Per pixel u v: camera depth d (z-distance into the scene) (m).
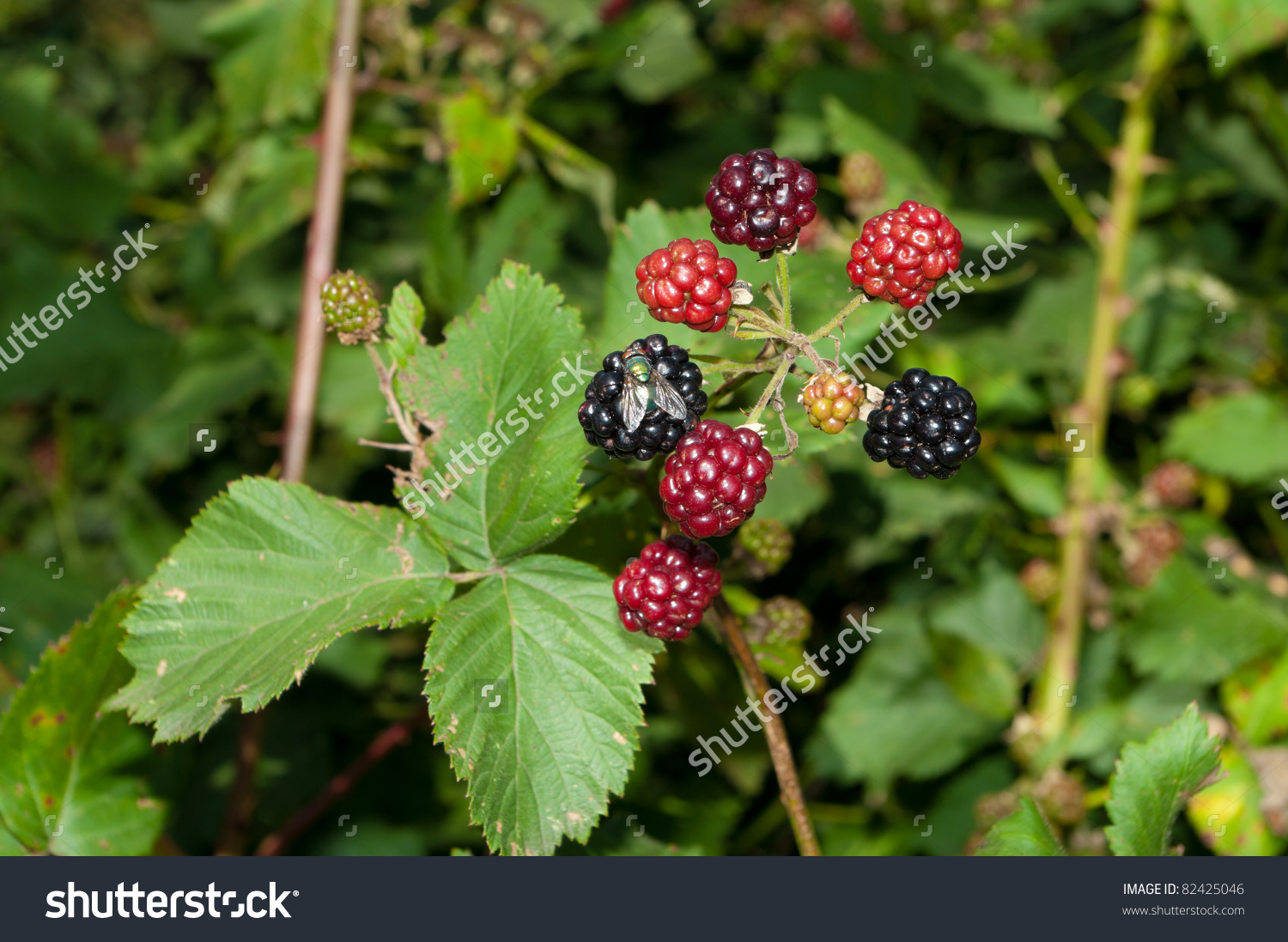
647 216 0.49
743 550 0.49
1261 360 0.70
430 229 0.61
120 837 0.48
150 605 0.45
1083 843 0.53
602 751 0.44
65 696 0.47
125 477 0.69
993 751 0.60
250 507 0.45
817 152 0.68
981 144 0.78
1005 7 0.71
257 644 0.44
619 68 0.71
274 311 0.72
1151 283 0.71
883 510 0.65
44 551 0.72
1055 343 0.70
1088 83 0.67
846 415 0.42
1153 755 0.45
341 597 0.45
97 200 0.75
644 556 0.43
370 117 0.61
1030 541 0.63
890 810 0.60
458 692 0.44
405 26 0.59
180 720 0.44
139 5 0.82
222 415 0.70
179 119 0.82
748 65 0.78
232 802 0.51
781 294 0.42
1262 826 0.51
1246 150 0.75
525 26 0.61
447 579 0.45
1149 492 0.65
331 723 0.59
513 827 0.43
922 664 0.62
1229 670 0.56
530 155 0.63
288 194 0.63
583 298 0.67
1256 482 0.67
